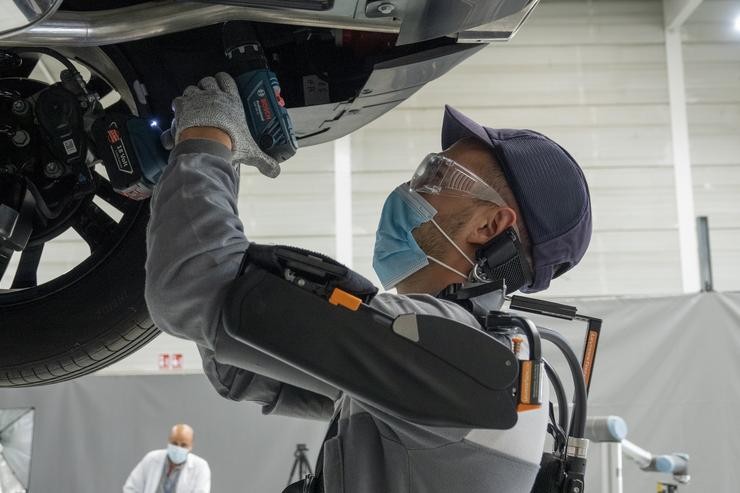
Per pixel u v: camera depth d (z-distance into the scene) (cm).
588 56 616
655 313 404
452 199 104
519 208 103
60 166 133
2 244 133
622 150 601
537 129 604
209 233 81
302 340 74
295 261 76
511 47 618
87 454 451
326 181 597
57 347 141
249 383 108
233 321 75
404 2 101
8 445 448
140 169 108
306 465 448
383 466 87
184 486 430
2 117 133
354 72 125
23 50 132
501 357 76
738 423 394
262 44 120
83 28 103
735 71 611
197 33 117
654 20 621
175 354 546
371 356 74
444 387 75
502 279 97
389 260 106
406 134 604
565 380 388
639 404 399
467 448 85
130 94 126
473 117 605
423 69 122
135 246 141
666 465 294
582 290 580
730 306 402
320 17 103
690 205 590
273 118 98
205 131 92
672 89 609
